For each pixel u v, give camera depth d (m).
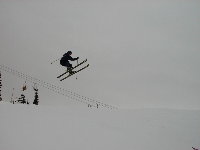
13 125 13.17
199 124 21.91
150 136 16.48
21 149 10.77
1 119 13.73
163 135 17.55
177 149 15.08
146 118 22.41
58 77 18.36
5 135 11.73
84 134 13.91
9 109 15.99
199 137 18.45
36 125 13.84
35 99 44.84
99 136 14.10
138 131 17.27
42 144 11.59
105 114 21.58
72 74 18.22
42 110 17.67
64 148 11.62
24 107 17.34
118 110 25.31
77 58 17.48
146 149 13.80
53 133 13.13
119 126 17.59
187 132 19.42
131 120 20.61
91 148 12.24
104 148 12.59
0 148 10.48
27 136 12.12
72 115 17.97
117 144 13.49
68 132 13.70
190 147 16.16
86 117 18.47
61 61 17.67
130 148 13.34
